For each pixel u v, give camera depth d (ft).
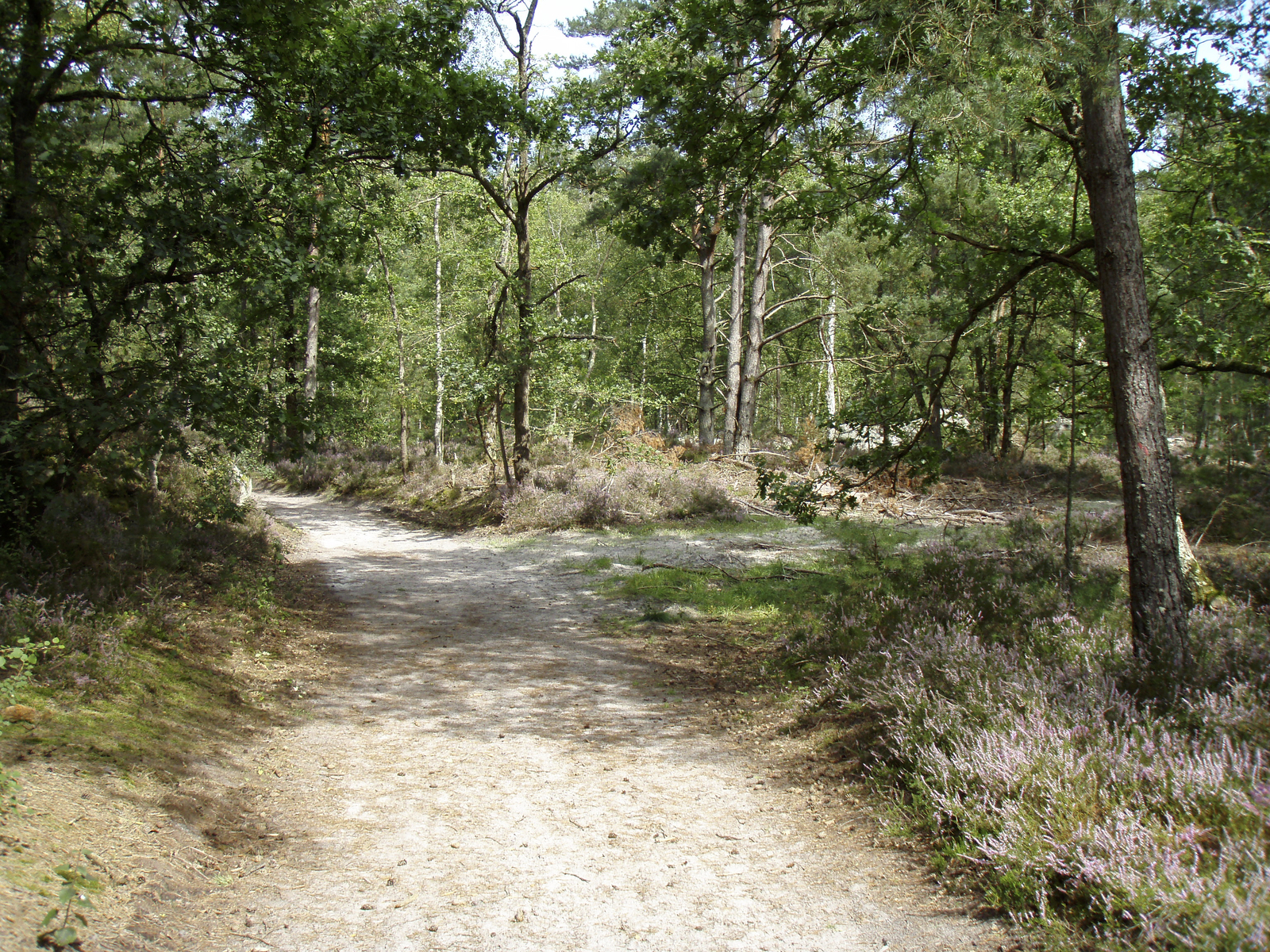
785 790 18.47
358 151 35.17
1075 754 14.30
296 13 29.55
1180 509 48.83
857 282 89.40
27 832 12.12
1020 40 20.54
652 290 130.11
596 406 85.66
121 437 29.37
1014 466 82.07
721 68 33.63
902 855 14.69
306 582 44.52
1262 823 11.57
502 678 28.43
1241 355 36.99
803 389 139.23
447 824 16.52
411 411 99.81
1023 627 25.11
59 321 28.43
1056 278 36.17
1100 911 11.43
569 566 51.06
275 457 45.21
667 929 12.42
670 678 28.48
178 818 14.73
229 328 36.09
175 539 37.01
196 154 29.60
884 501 70.74
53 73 27.84
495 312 71.87
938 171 35.35
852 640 26.13
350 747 21.18
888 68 23.30
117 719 18.11
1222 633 21.85
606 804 17.76
